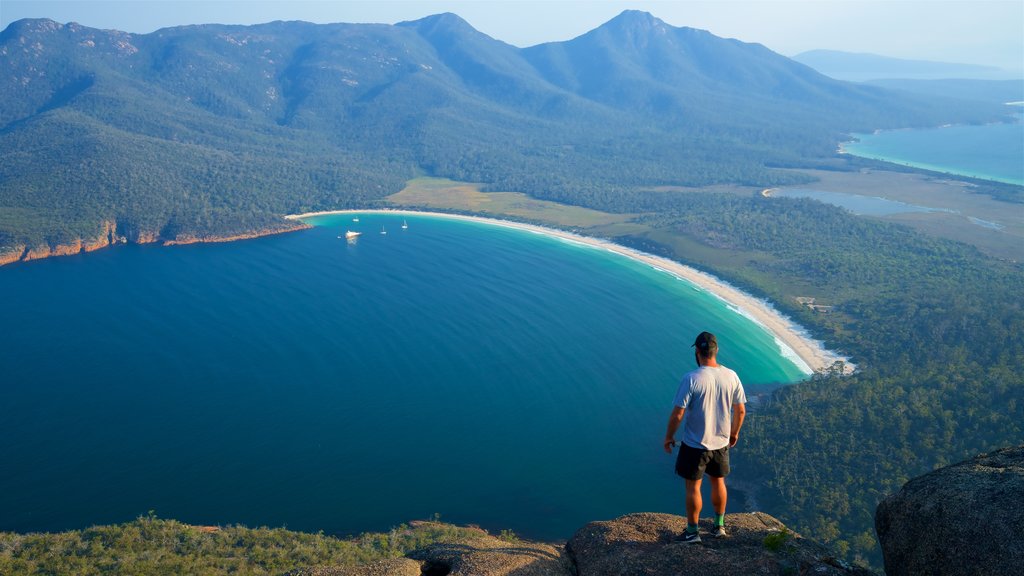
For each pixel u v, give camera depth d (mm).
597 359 153125
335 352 157250
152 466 108000
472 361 152375
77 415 125000
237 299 195375
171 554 65375
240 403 131000
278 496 99938
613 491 102000
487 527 92812
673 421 12164
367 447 114688
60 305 187625
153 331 169375
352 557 68875
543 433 119875
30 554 62906
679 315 182000
